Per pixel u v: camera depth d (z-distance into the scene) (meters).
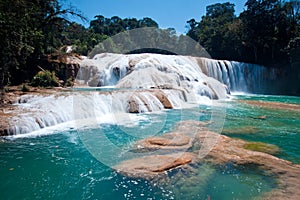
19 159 5.88
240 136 8.41
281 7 32.41
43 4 18.47
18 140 7.22
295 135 8.62
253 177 5.05
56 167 5.46
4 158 5.93
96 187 4.62
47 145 6.84
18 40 12.98
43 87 15.91
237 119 11.38
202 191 4.49
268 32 32.72
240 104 16.11
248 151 6.48
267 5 32.56
